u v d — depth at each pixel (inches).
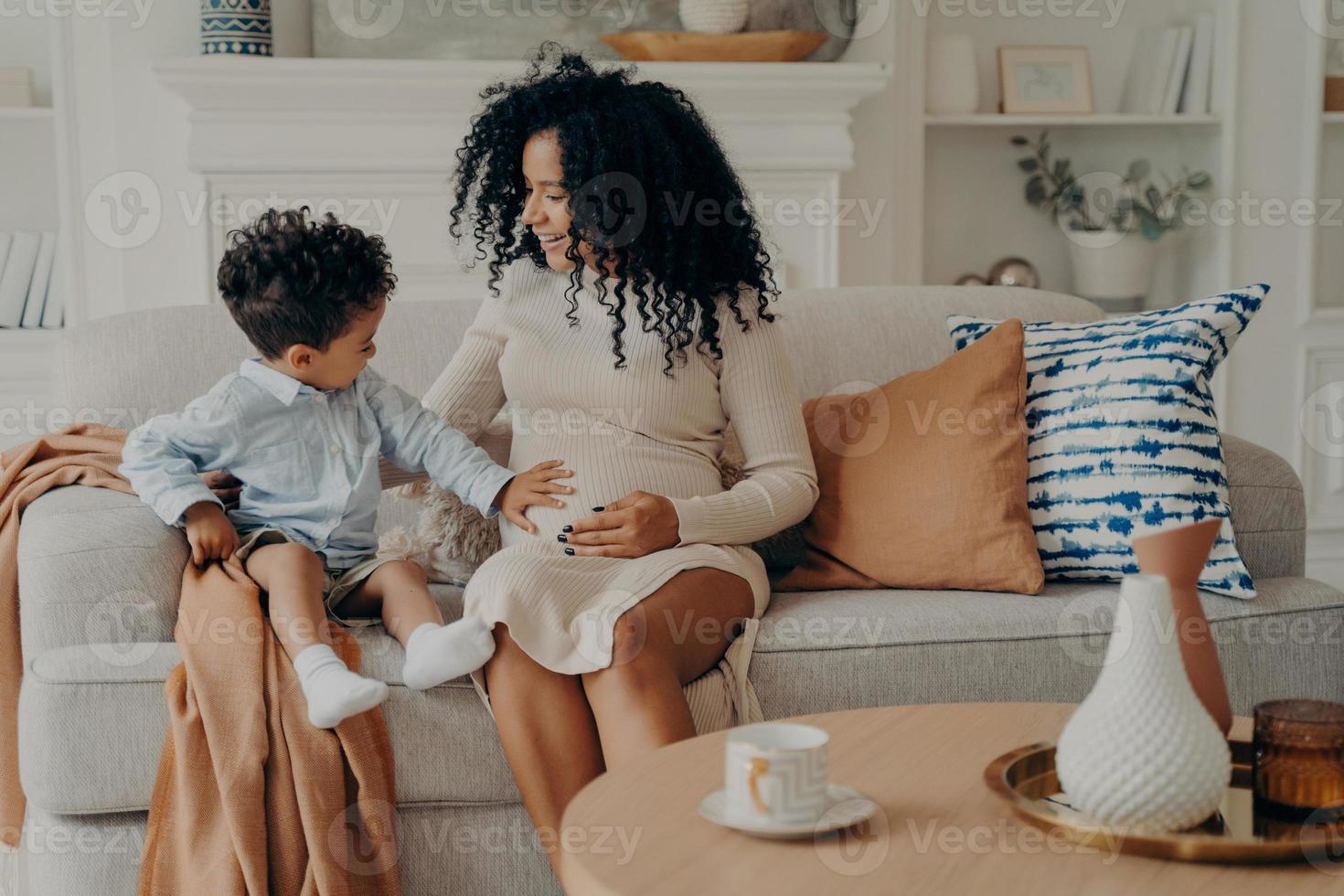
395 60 120.2
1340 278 146.3
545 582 59.8
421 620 62.4
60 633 59.1
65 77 125.7
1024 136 148.1
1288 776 39.8
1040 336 76.9
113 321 83.4
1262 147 141.5
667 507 65.4
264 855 55.6
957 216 149.3
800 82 126.3
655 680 56.8
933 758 44.9
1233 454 76.5
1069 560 71.5
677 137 71.4
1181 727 37.5
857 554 72.5
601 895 35.4
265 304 65.7
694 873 36.2
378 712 59.1
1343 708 40.4
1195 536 41.5
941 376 74.3
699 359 71.3
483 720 60.3
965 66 141.7
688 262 69.4
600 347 70.4
